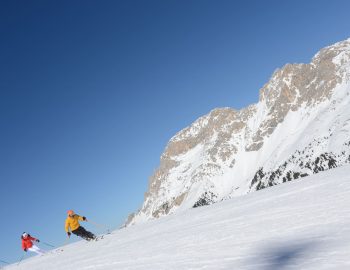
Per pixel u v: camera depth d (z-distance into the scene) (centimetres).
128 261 1260
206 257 946
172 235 1627
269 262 707
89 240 2586
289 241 858
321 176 2447
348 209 1079
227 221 1545
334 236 800
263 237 994
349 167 2552
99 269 1262
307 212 1203
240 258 821
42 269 1802
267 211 1477
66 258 2056
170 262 1019
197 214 2381
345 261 595
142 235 2112
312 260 645
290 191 1997
